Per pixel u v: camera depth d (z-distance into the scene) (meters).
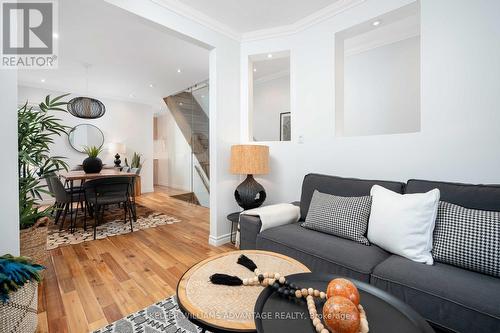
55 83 4.86
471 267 1.19
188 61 3.76
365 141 2.20
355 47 3.35
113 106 6.00
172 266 2.21
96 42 3.11
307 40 2.63
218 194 2.76
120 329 1.40
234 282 1.09
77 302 1.66
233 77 2.89
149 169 6.73
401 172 1.99
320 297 0.94
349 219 1.67
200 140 5.27
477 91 1.64
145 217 4.00
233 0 2.30
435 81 1.81
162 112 7.66
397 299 0.93
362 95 3.38
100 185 2.98
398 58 3.06
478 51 1.63
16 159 1.34
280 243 1.71
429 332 0.76
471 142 1.67
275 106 4.75
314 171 2.58
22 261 1.27
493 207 1.30
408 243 1.36
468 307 0.96
